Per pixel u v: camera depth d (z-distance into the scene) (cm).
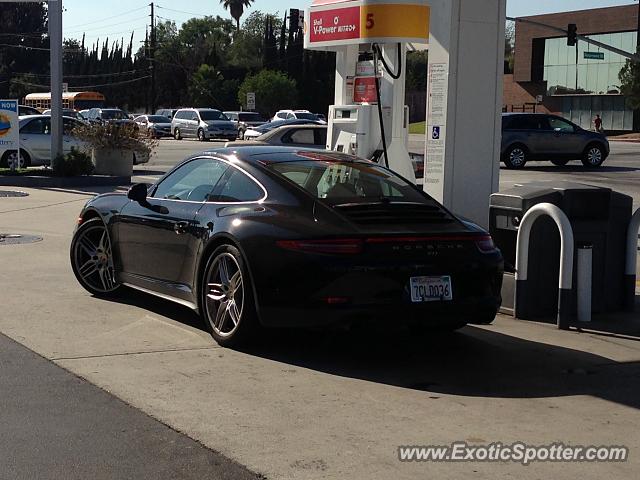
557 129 2814
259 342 696
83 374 609
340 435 503
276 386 593
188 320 773
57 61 2039
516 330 771
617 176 2489
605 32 6272
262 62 9756
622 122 6250
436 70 988
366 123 1173
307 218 645
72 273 975
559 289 781
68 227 1330
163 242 758
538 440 505
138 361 644
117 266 828
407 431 513
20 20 10444
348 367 645
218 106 8250
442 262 643
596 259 824
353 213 648
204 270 703
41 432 499
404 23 1118
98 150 2152
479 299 662
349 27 1156
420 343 722
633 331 771
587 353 699
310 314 623
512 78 7012
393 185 721
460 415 544
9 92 9731
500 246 854
